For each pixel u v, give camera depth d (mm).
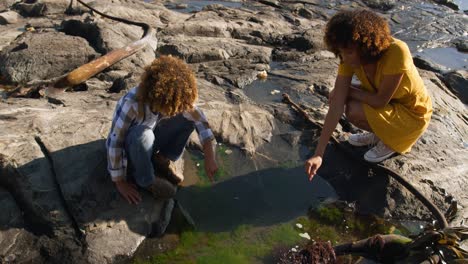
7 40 6609
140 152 3158
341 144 4383
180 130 3430
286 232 3578
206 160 3467
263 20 8211
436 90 5742
